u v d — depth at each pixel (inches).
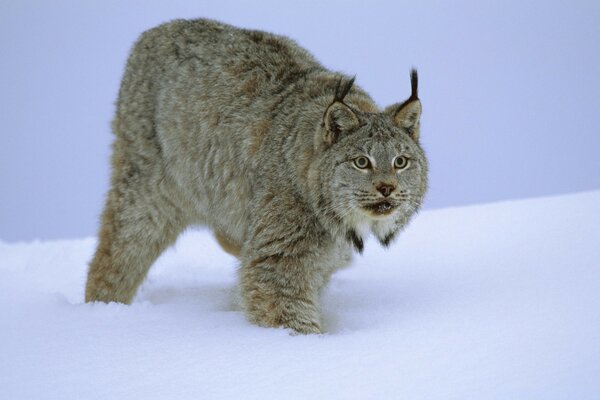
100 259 499.5
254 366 333.1
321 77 452.1
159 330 395.5
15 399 314.5
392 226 430.3
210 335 384.2
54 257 650.2
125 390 316.2
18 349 371.9
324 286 458.9
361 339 359.6
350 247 436.5
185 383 319.6
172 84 480.7
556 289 413.7
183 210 490.3
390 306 426.3
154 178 485.4
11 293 503.2
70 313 430.0
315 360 335.6
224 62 466.3
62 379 332.2
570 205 642.8
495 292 425.7
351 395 297.3
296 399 296.7
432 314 395.9
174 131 474.3
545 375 298.7
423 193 433.7
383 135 407.2
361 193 401.1
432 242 587.2
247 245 428.8
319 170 409.4
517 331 349.4
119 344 372.5
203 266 587.2
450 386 297.7
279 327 411.2
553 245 517.0
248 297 419.8
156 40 506.0
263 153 431.8
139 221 491.2
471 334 351.9
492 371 307.1
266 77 455.8
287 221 414.9
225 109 455.5
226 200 457.7
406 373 313.1
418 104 421.4
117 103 514.3
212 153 458.6
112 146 513.3
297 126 425.7
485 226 610.9
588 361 306.8
